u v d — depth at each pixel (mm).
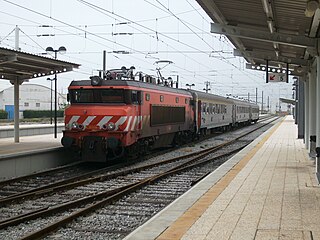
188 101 27500
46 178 15477
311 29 10453
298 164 15508
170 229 6770
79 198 11766
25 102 83500
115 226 8844
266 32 11648
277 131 39938
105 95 17766
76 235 8148
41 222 9070
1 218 9570
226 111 42250
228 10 11219
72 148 18219
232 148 26469
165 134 23141
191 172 16688
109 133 17422
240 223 7113
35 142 23094
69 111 17922
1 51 15203
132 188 12500
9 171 15570
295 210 8070
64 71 20141
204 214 7797
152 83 21344
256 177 12398
